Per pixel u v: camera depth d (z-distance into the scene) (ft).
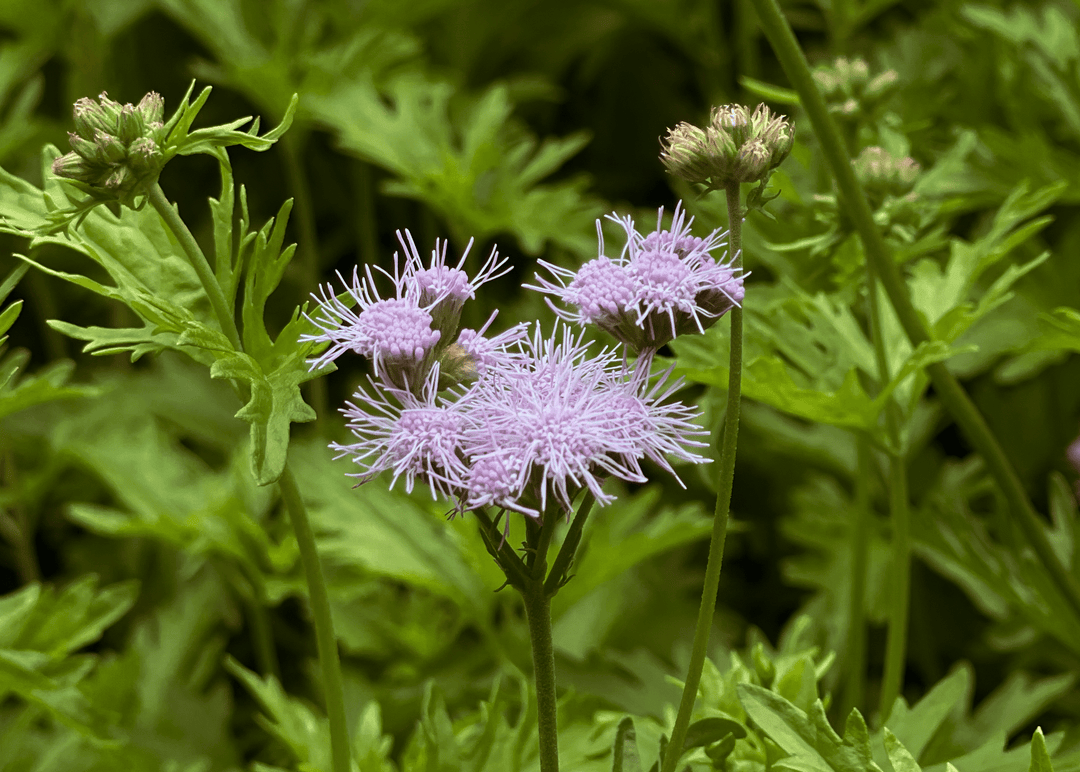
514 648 2.46
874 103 2.05
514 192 3.10
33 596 2.05
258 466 1.72
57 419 3.17
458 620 2.79
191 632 2.80
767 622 3.23
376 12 3.47
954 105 2.94
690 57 4.00
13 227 1.76
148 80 4.02
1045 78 2.73
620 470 1.69
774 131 1.73
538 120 4.19
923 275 2.06
